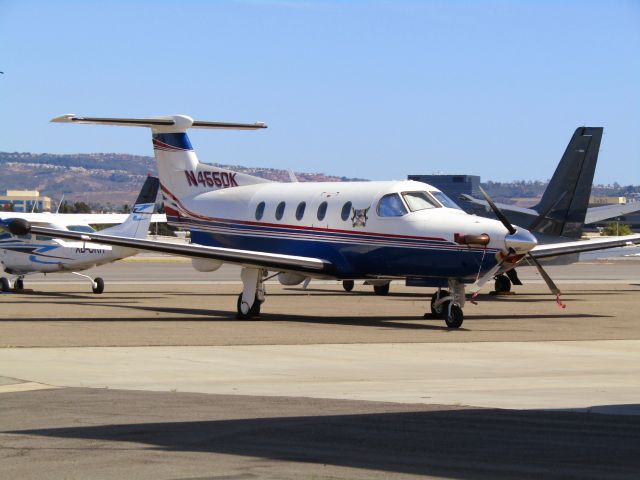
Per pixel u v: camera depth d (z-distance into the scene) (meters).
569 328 33.88
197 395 18.72
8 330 31.41
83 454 13.30
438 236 34.25
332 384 20.53
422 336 30.73
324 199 38.69
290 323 35.12
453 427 15.27
